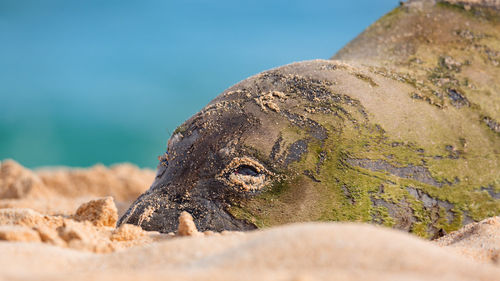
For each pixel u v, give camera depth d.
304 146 21.22
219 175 20.89
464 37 28.56
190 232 15.23
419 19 30.03
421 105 23.67
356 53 29.66
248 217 20.08
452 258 10.75
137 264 11.25
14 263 10.98
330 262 9.80
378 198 20.62
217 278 9.12
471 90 25.12
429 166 21.81
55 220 15.27
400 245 10.48
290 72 24.28
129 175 46.84
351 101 22.73
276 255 10.10
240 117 22.09
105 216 17.08
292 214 20.11
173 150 22.48
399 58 27.45
